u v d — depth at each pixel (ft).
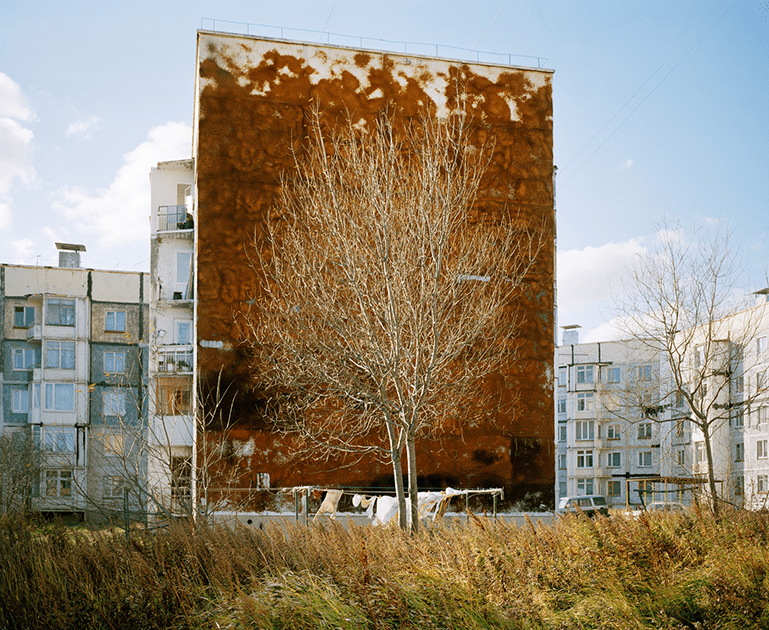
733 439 162.30
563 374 235.20
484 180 91.91
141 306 164.66
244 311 83.97
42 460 142.00
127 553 41.16
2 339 160.56
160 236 109.70
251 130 87.15
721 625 35.40
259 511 79.87
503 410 88.48
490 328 82.43
